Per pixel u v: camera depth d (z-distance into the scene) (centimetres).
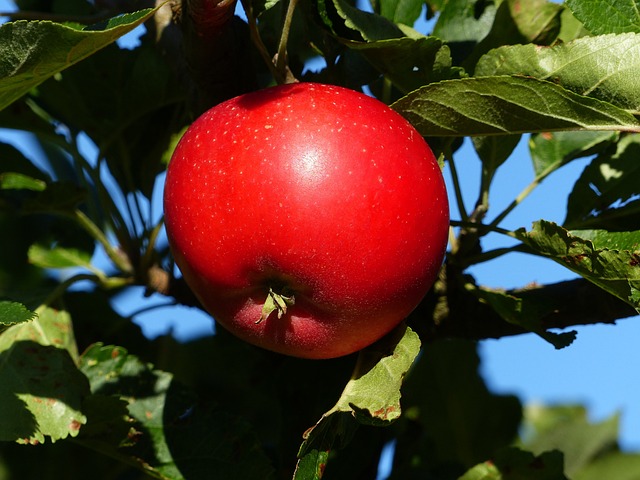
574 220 61
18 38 52
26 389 57
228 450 59
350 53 61
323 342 55
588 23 56
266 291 54
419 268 54
